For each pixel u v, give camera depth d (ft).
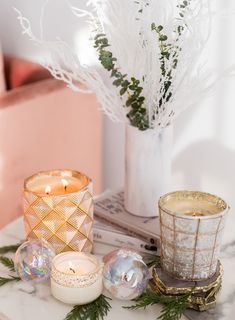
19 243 3.68
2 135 4.88
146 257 3.51
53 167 5.32
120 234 3.60
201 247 3.08
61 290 3.13
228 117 4.49
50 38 5.50
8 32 6.00
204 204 3.32
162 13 3.77
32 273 3.28
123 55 3.61
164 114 3.60
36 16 5.57
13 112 4.88
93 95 5.38
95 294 3.15
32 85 5.14
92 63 5.10
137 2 3.52
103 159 5.67
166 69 3.50
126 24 3.57
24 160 5.09
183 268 3.15
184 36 3.52
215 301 3.15
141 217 3.78
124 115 3.74
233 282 3.37
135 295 3.17
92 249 3.59
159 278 3.19
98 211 3.83
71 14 5.22
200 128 4.67
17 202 5.16
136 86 3.50
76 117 5.33
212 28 4.29
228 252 3.64
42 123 5.11
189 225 3.04
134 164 3.71
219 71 4.36
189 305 3.13
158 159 3.69
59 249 3.41
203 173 4.79
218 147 4.63
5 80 5.88
